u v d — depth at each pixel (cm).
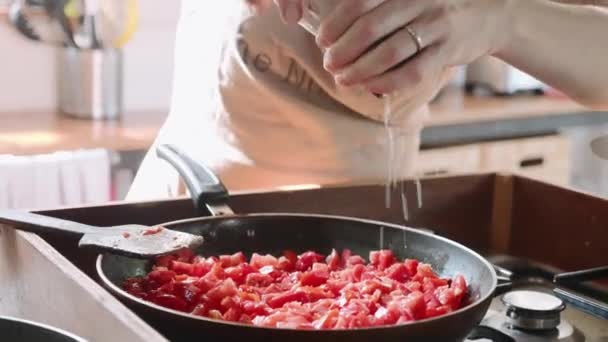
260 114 117
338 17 77
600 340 85
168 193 122
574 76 93
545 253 111
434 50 80
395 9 77
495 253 113
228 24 119
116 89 203
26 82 208
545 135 231
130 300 67
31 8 203
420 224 112
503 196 115
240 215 93
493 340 84
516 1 86
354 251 94
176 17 221
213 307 75
